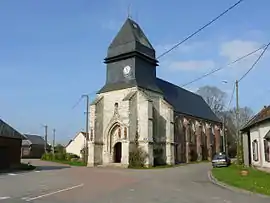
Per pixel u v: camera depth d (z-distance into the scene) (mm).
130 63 43312
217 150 62906
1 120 32281
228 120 72125
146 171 31000
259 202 11273
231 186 16000
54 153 65500
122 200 11484
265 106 28578
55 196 12430
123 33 44906
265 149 24469
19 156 32188
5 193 13266
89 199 11680
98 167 38688
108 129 42969
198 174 26172
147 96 41156
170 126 44312
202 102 65625
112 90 43594
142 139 40281
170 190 14742
